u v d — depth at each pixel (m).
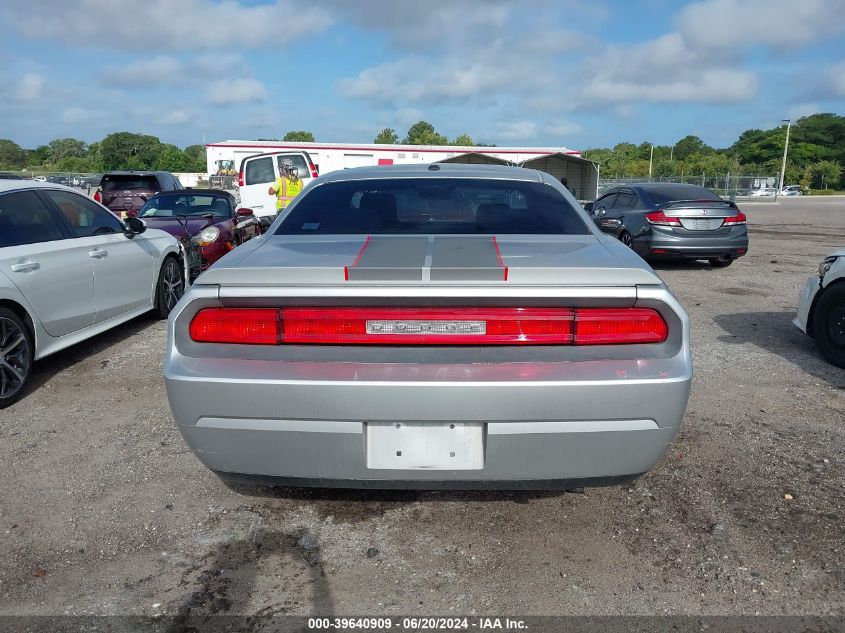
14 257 4.51
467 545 2.75
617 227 4.25
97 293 5.42
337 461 2.39
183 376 2.38
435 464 2.39
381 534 2.83
